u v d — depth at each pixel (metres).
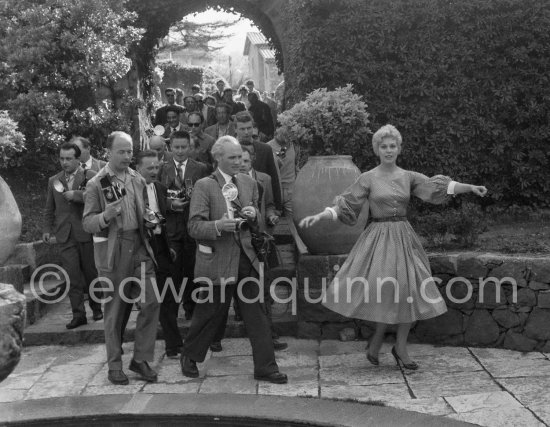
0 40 10.93
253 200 5.61
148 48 13.46
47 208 7.01
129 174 5.56
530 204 8.75
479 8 8.41
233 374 5.63
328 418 4.60
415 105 8.56
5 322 2.86
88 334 6.62
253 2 12.00
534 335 5.93
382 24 8.43
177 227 6.41
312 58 8.48
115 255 5.41
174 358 6.12
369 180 5.62
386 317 5.41
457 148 8.59
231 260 5.35
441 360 5.82
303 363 5.86
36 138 10.59
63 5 11.06
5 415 4.81
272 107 15.80
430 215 7.18
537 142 8.56
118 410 4.85
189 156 6.79
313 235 6.46
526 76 8.52
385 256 5.47
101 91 12.27
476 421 4.49
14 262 7.97
